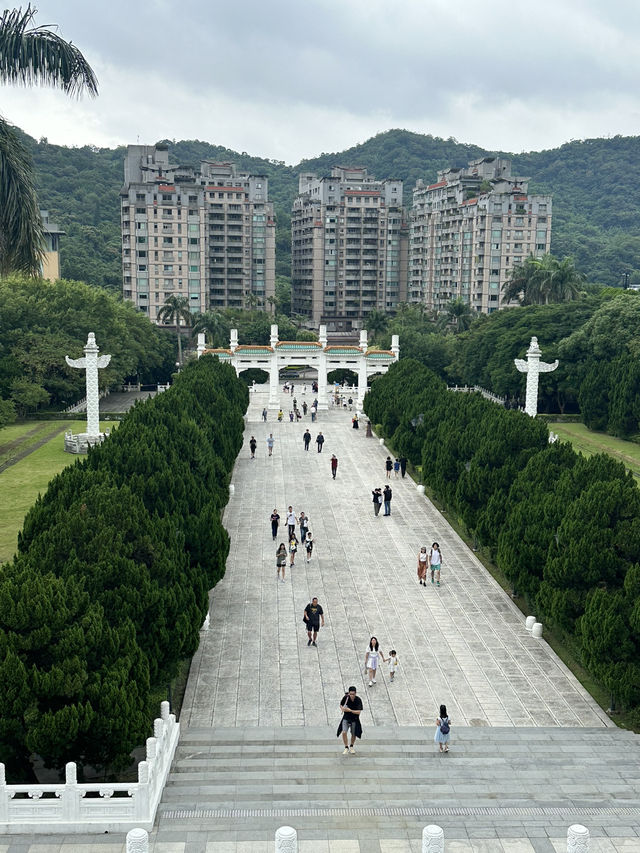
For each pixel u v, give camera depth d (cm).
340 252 19212
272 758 2306
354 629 3450
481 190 17550
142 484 3412
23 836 1844
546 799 1998
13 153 3322
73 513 2711
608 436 8644
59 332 9931
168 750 2198
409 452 6294
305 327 18275
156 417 4500
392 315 19712
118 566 2564
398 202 19625
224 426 5997
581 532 3042
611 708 2734
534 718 2677
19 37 3262
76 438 7162
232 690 2870
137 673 2302
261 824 1845
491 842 1762
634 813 1916
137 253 15825
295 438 7994
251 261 18175
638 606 2605
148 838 1716
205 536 3384
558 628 3347
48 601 2197
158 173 17588
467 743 2430
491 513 4056
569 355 9794
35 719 2041
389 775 2159
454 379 13062
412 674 3022
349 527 5025
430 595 3869
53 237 14150
